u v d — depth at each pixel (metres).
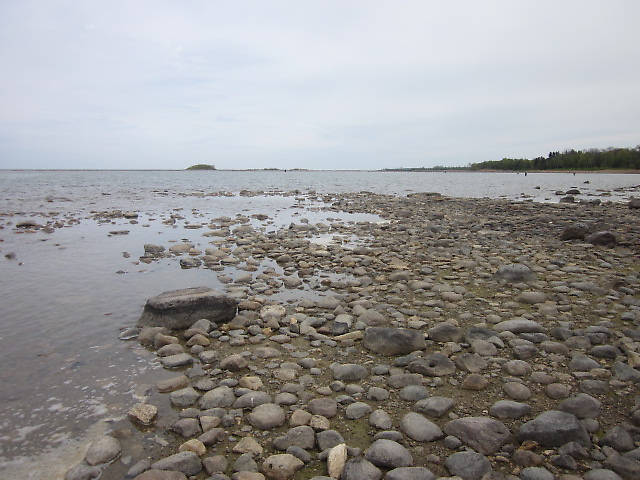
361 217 22.59
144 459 3.69
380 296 8.38
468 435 3.90
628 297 7.73
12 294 8.35
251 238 14.62
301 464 3.61
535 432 3.84
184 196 38.91
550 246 13.08
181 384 5.00
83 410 4.46
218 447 3.89
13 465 3.62
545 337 6.04
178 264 11.03
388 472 3.45
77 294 8.39
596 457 3.57
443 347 5.91
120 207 27.47
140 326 6.67
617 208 25.00
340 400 4.63
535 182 73.19
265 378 5.20
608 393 4.61
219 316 7.00
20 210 24.67
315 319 6.99
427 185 63.84
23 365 5.43
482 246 13.27
